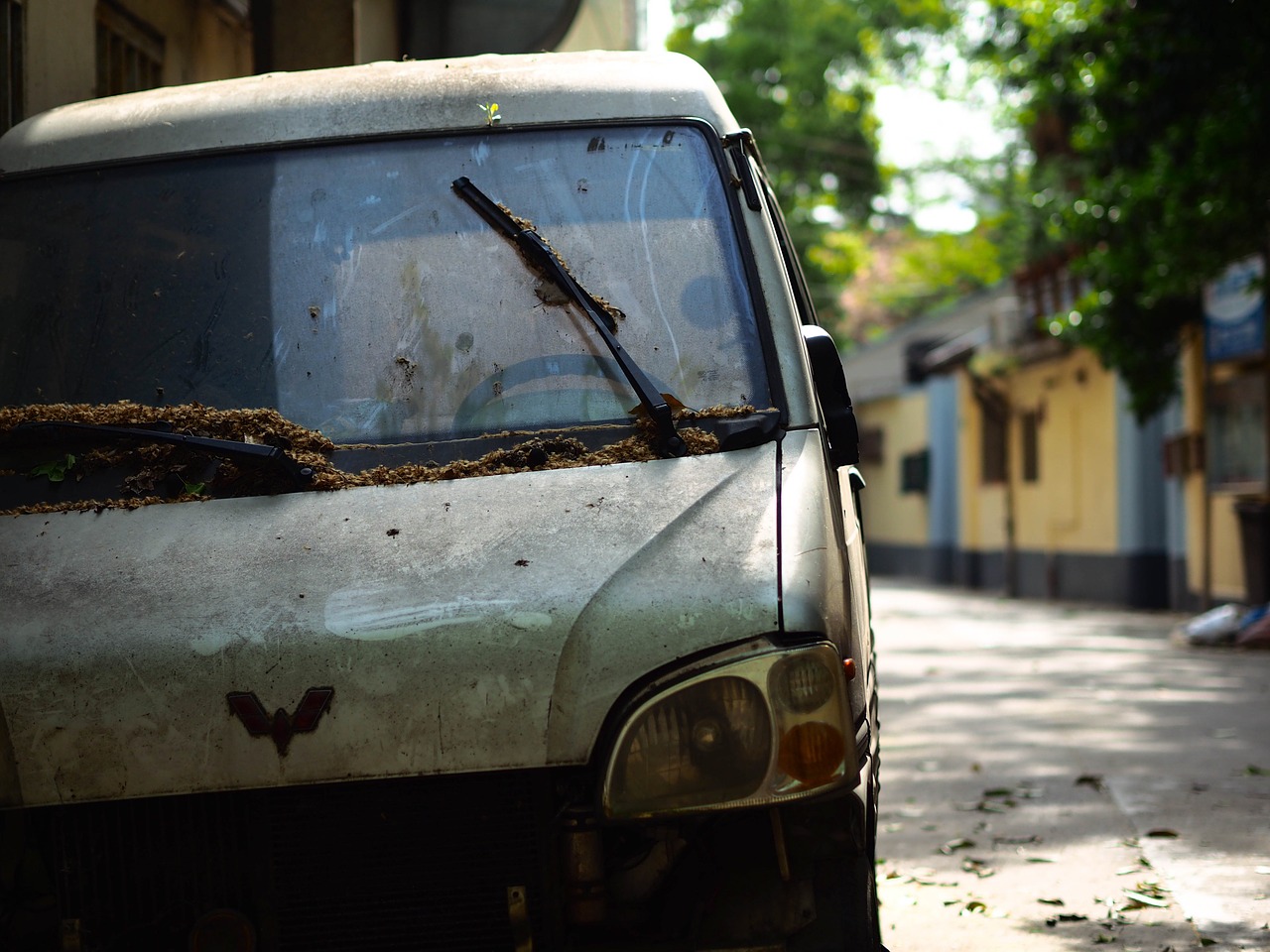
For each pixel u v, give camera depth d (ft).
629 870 9.93
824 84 115.14
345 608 9.82
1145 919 17.29
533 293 11.75
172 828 9.79
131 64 24.31
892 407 131.85
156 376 11.79
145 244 12.38
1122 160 51.29
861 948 9.95
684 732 9.30
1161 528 77.92
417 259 12.00
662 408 10.87
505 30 31.40
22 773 9.70
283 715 9.54
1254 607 57.93
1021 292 90.94
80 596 10.19
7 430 11.44
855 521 14.49
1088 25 48.85
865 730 10.68
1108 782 25.43
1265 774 25.79
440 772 9.45
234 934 9.69
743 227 11.97
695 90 12.66
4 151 13.15
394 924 9.73
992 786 25.59
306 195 12.42
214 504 10.87
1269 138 42.86
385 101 12.78
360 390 11.48
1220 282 59.11
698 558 9.88
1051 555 89.97
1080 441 85.35
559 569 9.89
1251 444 61.46
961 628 65.05
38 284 12.36
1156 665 44.91
